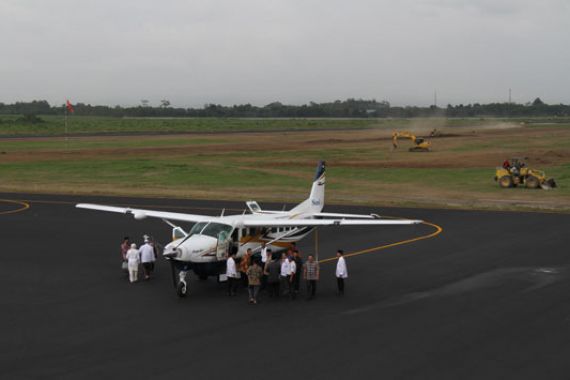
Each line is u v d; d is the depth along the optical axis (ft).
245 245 88.12
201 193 195.21
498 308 75.87
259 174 243.19
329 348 62.23
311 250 112.78
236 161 290.56
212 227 86.02
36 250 113.70
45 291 85.40
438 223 140.46
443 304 77.92
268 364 57.98
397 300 79.92
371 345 62.95
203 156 314.96
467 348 61.98
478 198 182.70
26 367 57.62
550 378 54.54
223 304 78.43
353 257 106.73
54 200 181.06
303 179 229.66
